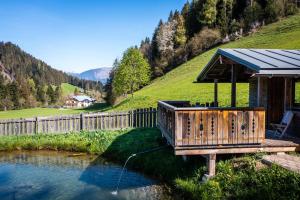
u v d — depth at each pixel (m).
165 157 15.87
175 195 12.25
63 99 150.38
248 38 71.38
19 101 112.38
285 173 9.89
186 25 113.31
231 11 99.25
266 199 9.22
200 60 73.19
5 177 15.98
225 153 12.06
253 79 16.91
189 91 43.22
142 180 14.68
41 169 17.25
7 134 24.48
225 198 10.17
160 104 17.33
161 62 100.00
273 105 15.37
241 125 11.86
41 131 24.83
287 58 12.86
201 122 11.66
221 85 41.53
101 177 15.51
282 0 81.56
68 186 14.38
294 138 13.51
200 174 12.32
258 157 11.84
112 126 25.77
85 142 21.69
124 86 58.06
